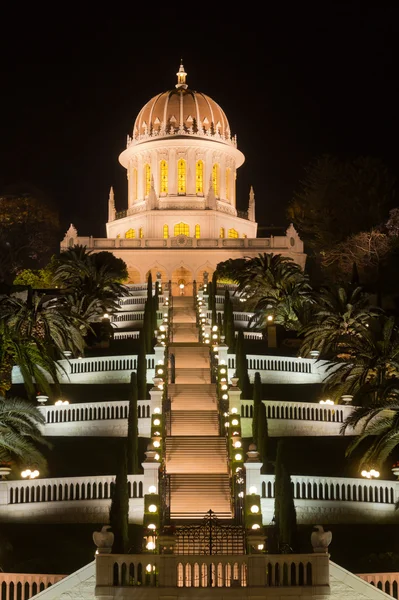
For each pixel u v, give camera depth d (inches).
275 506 1579.7
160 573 1323.8
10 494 1834.4
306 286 3304.6
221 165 5039.4
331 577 1349.7
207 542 1504.7
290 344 3078.2
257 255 4527.6
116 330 3373.5
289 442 2153.1
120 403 2240.4
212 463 2034.9
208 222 4798.2
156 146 4968.0
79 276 3587.6
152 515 1621.6
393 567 1499.8
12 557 1565.0
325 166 4739.2
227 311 2903.5
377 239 4013.3
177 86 5231.3
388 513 1841.8
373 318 3043.8
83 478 1838.1
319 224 4685.0
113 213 5073.8
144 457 2031.3
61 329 2652.6
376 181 4648.1
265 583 1323.8
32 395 2149.4
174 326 3427.7
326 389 2330.2
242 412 2262.6
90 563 1362.0
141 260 4503.0
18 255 4758.9
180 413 2290.8
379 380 2209.6
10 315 2578.7
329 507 1845.5
